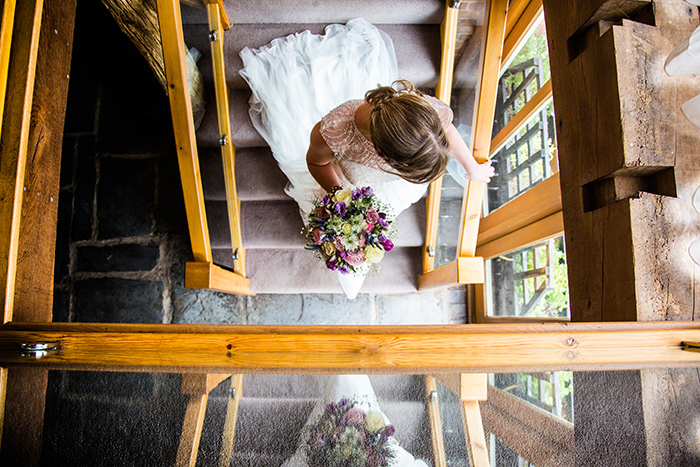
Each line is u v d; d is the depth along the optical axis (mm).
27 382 963
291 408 987
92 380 971
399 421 989
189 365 934
